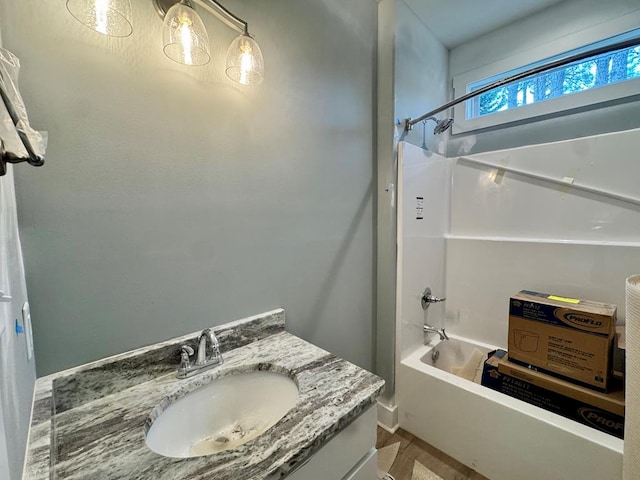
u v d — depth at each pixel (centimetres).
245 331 104
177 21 74
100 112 73
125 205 78
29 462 50
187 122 88
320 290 135
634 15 145
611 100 152
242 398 88
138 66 78
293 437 60
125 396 75
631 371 45
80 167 71
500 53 187
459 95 207
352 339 156
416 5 163
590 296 149
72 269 71
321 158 131
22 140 37
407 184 160
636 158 138
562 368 128
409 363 160
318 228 132
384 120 158
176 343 88
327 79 131
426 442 154
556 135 171
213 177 95
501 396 131
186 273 91
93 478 51
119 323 79
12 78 39
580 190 153
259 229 109
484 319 187
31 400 61
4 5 60
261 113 107
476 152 202
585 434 108
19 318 54
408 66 165
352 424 73
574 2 160
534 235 169
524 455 121
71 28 68
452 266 201
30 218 65
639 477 43
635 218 140
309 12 122
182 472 52
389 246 161
